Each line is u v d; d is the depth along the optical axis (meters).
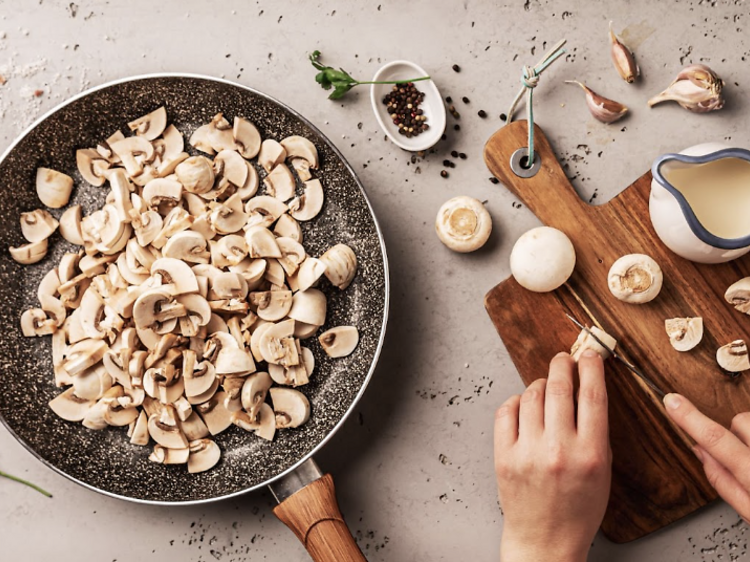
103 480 0.70
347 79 0.69
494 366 0.71
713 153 0.61
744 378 0.66
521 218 0.70
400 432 0.72
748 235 0.61
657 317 0.67
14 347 0.70
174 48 0.72
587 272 0.67
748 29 0.70
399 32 0.71
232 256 0.68
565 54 0.70
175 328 0.68
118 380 0.69
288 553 0.72
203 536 0.73
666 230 0.64
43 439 0.70
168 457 0.69
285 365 0.68
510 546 0.64
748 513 0.63
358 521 0.72
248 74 0.72
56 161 0.71
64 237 0.71
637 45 0.70
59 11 0.72
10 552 0.73
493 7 0.71
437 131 0.70
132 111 0.70
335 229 0.70
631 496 0.68
